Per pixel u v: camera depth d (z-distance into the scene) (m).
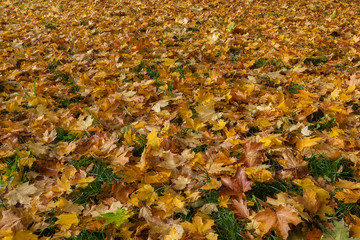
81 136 1.65
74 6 4.80
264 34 3.27
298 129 1.63
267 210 1.19
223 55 2.63
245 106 1.85
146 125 1.67
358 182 1.35
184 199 1.31
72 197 1.35
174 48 2.79
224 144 1.53
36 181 1.42
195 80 2.13
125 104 1.87
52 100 1.94
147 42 2.86
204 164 1.43
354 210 1.26
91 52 2.76
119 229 1.21
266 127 1.64
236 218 1.25
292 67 2.41
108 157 1.49
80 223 1.23
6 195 1.32
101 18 3.95
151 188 1.32
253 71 2.33
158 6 4.55
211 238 1.16
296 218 1.15
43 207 1.30
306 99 1.82
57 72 2.35
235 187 1.30
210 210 1.27
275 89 2.06
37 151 1.52
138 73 2.32
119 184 1.37
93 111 1.73
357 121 1.69
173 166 1.43
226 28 3.44
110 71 2.29
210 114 1.73
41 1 5.32
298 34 3.21
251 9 4.37
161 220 1.23
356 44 2.92
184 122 1.70
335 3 4.79
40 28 3.59
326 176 1.38
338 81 2.00
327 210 1.23
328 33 3.33
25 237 1.18
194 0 4.77
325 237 1.15
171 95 1.93
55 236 1.19
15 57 2.55
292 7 4.58
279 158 1.47
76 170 1.44
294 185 1.35
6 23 4.00
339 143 1.52
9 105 1.80
